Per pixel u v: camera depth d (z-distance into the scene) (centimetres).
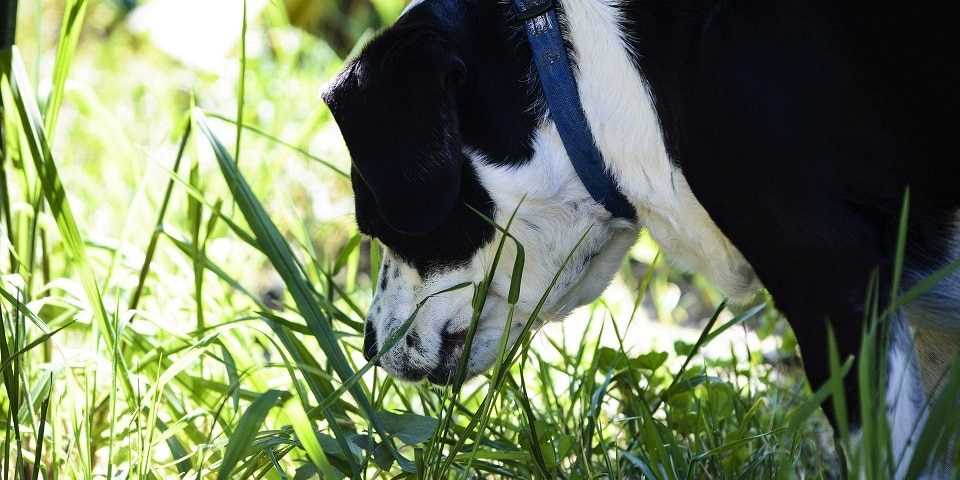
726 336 562
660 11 317
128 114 718
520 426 377
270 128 653
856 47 293
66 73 416
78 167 636
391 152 326
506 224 346
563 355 421
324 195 661
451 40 333
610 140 330
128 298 468
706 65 304
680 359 500
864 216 299
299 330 369
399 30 328
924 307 329
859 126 296
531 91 335
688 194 326
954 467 298
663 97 319
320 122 600
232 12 761
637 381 393
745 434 381
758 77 297
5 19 409
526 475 355
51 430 376
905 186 301
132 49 814
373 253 412
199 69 742
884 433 265
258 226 358
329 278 423
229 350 393
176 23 760
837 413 260
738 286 342
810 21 295
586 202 345
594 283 366
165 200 423
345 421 375
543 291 356
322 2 863
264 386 393
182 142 426
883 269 297
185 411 393
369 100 326
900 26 289
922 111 294
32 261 413
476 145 340
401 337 350
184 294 461
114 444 364
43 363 409
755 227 305
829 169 296
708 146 307
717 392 398
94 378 371
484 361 366
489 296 360
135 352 419
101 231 566
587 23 327
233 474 334
